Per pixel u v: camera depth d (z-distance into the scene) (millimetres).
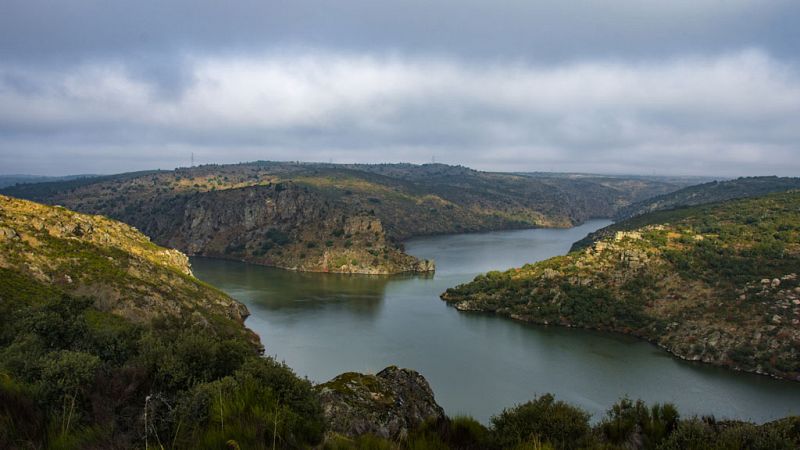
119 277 99625
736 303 117688
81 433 12062
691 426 17484
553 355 106812
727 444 16188
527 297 145125
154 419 13180
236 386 14648
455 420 17922
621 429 19031
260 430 12406
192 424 12859
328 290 178250
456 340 116938
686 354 106750
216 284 187250
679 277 135875
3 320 39094
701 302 123312
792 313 107562
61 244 102250
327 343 112562
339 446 13539
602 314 129875
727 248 144875
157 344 25938
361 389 19656
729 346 104688
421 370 96188
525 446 16891
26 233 99000
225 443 11484
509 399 82875
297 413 14789
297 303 154750
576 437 19562
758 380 94500
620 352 109625
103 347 29781
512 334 122688
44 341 29625
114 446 12086
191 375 19266
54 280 88250
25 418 11578
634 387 89875
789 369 95375
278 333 120125
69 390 14430
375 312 144250
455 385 88688
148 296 97500
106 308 86562
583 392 86938
